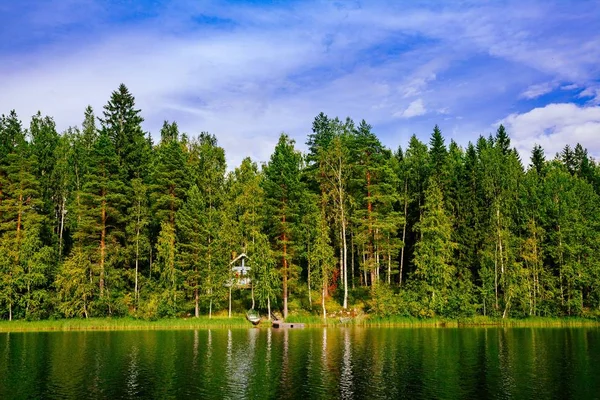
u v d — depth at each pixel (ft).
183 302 228.43
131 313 215.92
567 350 142.92
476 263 237.45
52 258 223.10
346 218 243.40
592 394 93.04
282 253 220.43
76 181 265.34
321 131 294.87
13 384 99.86
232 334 183.21
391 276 268.62
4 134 254.68
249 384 100.07
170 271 216.74
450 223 234.58
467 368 116.57
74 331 193.88
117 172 235.81
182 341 161.58
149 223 232.73
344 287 236.02
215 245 223.51
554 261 245.04
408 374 109.70
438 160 256.11
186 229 220.84
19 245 210.79
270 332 190.08
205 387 97.60
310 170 260.83
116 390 95.20
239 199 238.89
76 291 208.03
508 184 246.27
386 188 239.30
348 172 240.94
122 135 269.85
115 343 156.76
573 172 354.13
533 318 224.74
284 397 90.48
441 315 221.66
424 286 221.05
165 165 236.84
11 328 197.67
